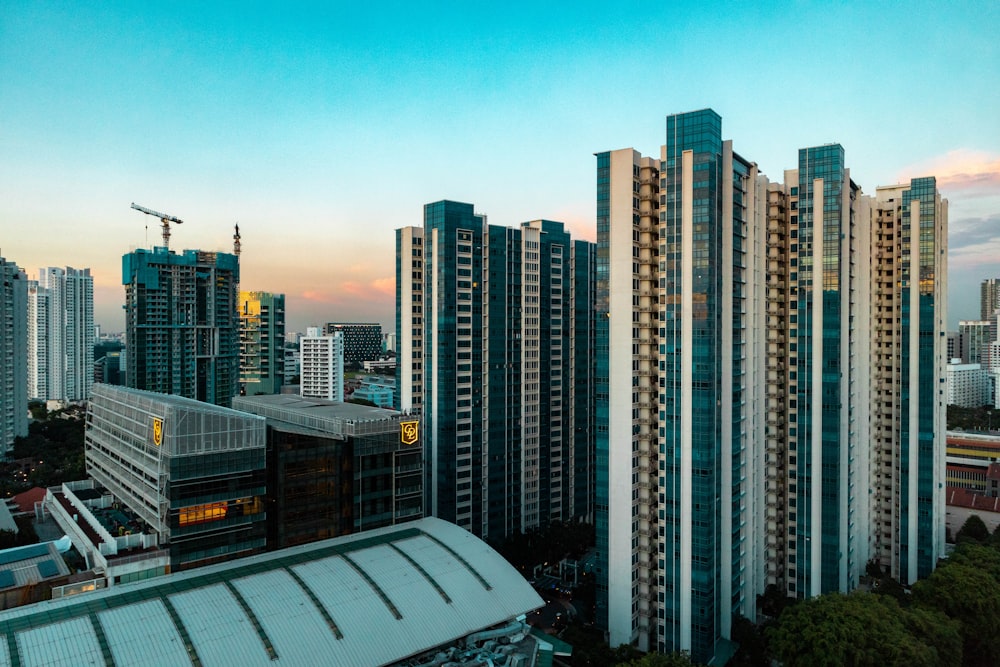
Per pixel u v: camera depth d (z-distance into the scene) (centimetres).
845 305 13425
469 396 17012
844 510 13538
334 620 9094
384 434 12812
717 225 11481
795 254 13825
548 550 16788
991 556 13562
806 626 10050
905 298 15200
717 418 11575
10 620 8206
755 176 12769
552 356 19500
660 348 11850
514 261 18025
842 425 13338
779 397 14000
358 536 12106
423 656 9712
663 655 9512
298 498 11656
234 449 10712
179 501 10156
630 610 11731
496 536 17700
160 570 10031
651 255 12106
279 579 9862
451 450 16612
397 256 18038
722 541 11844
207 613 8769
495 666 9531
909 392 15188
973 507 19312
